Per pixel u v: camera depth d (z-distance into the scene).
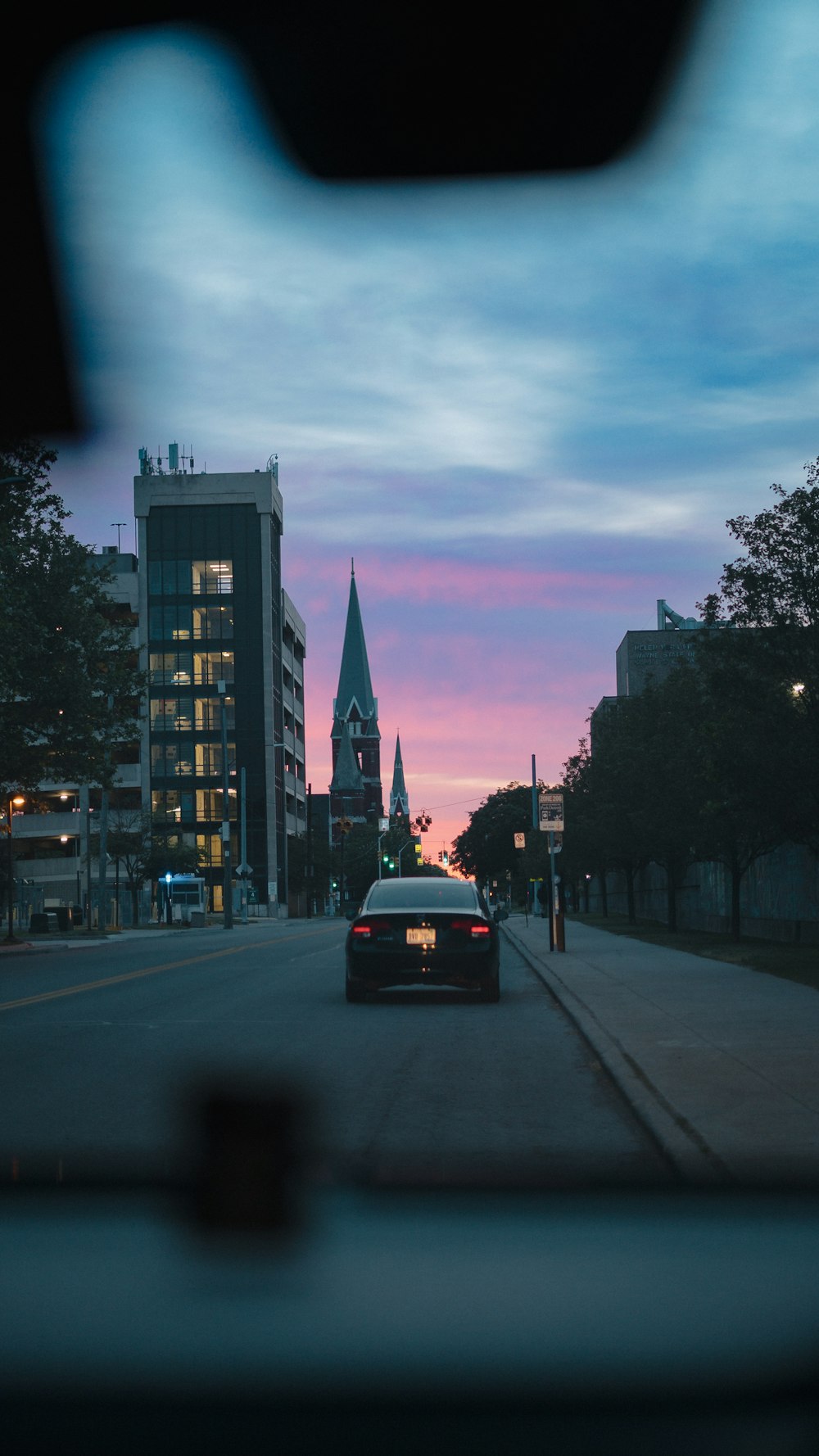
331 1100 10.43
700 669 24.14
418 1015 17.05
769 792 22.42
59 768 45.06
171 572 114.69
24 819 102.56
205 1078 11.63
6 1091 10.99
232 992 21.25
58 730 44.28
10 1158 8.25
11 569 40.44
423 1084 11.21
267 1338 4.74
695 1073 11.06
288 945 40.03
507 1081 11.40
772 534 22.59
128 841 80.75
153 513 115.12
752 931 37.09
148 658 114.00
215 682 113.44
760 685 22.70
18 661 41.62
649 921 56.78
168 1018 17.00
